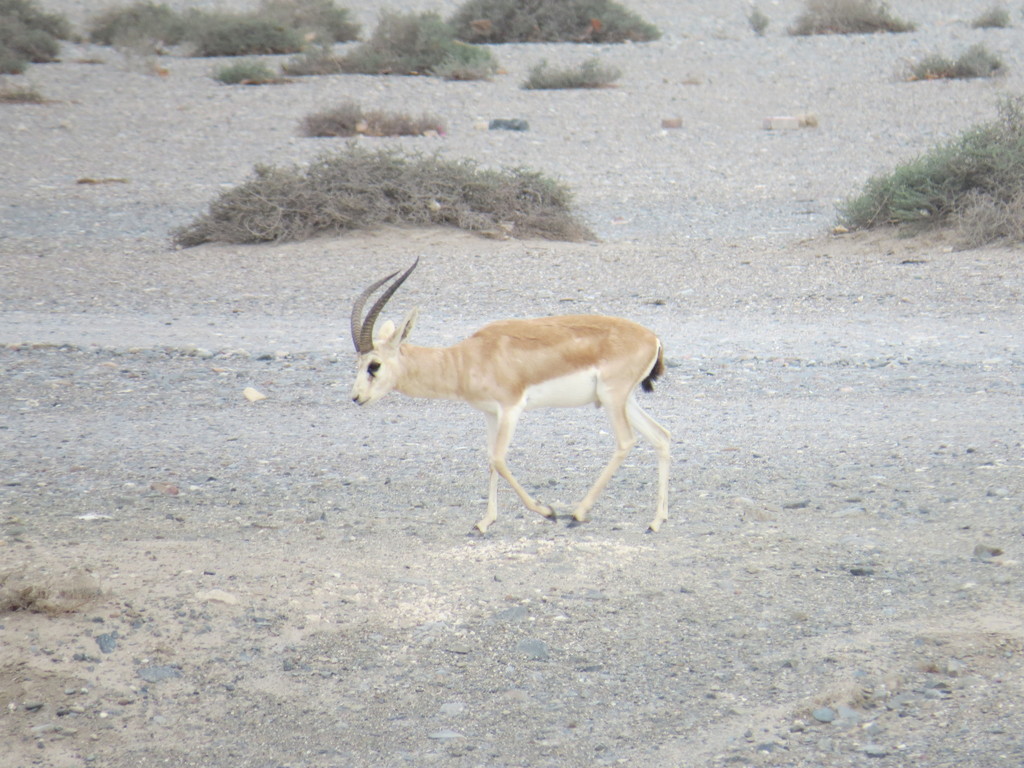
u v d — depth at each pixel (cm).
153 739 1909
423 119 11138
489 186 7481
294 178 7375
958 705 1923
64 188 9031
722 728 1898
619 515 2880
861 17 15550
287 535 2723
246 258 6769
